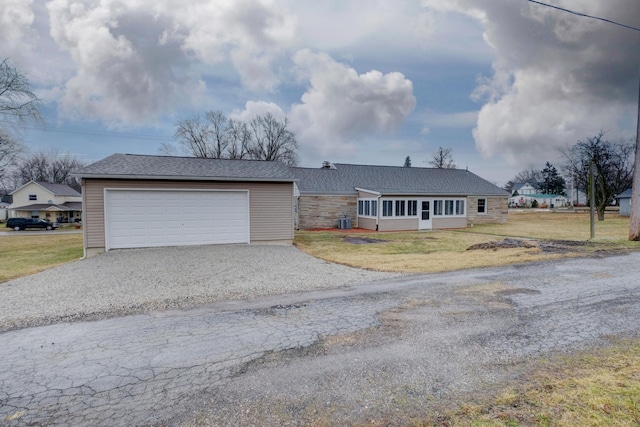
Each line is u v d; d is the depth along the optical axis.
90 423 2.41
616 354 3.34
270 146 43.03
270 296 5.80
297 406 2.56
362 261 9.22
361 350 3.55
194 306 5.27
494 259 8.89
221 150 41.06
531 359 3.27
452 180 25.12
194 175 11.73
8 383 3.00
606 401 2.51
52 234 25.59
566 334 3.89
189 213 11.91
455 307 4.94
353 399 2.64
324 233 18.36
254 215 12.70
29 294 6.14
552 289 5.84
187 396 2.75
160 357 3.48
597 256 9.02
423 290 5.94
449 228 21.16
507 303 5.09
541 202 70.06
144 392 2.82
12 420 2.46
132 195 11.30
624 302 5.07
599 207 27.03
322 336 3.96
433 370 3.08
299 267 8.39
